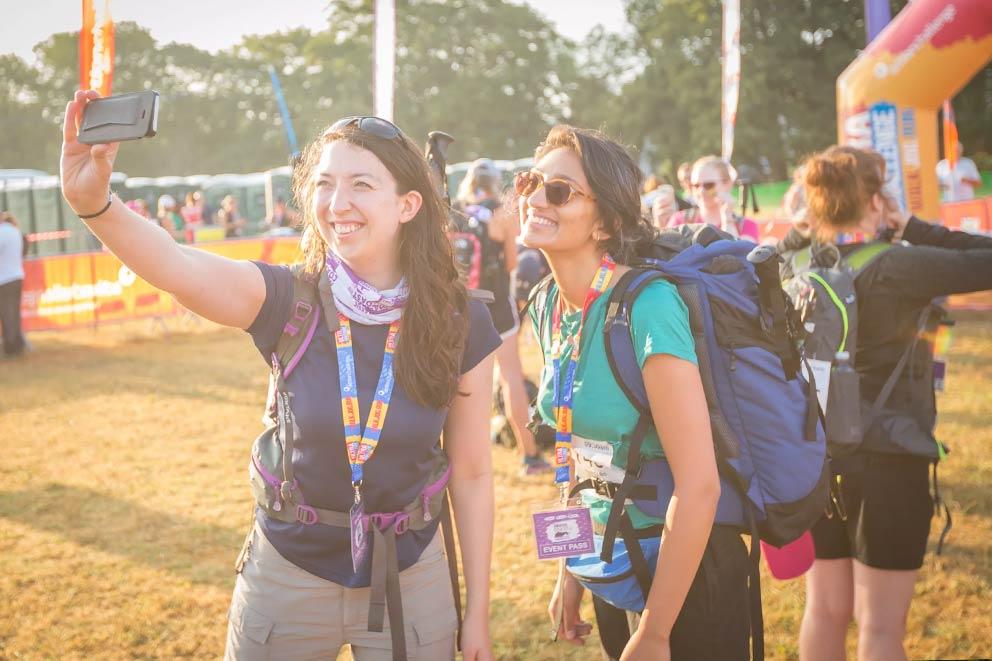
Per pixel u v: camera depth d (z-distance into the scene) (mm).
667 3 39906
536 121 53344
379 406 1857
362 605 1894
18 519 5258
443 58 54000
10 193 22359
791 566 2516
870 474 2658
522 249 8953
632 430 1932
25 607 4062
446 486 2025
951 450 6000
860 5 36031
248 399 8695
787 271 2926
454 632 2037
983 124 33500
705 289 1956
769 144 35938
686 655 1972
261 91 67125
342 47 59781
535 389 6312
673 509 1804
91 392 9125
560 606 2408
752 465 1967
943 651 3514
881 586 2705
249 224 25922
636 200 1984
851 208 2750
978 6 7527
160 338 13445
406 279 1898
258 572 1904
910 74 7852
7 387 9516
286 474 1840
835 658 2871
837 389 2525
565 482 2084
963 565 4270
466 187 5590
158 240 1664
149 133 1470
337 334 1854
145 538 4930
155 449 6809
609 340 1899
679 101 38562
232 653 1939
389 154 1849
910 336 2662
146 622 3908
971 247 2789
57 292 13234
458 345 1936
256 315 1837
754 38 36906
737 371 1948
